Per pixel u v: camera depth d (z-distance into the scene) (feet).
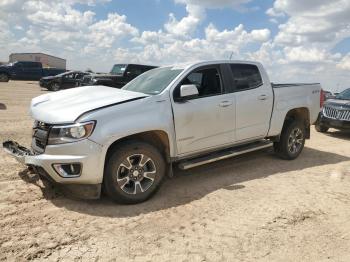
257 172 20.86
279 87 22.27
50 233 12.81
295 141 23.82
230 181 19.10
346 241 13.14
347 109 35.09
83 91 17.83
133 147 15.37
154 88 17.62
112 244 12.26
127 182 15.46
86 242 12.32
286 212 15.25
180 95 16.89
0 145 24.00
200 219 14.38
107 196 16.46
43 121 15.14
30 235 12.59
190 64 18.44
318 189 18.29
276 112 21.88
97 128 14.53
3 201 15.28
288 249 12.41
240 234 13.26
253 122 20.61
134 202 15.66
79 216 14.28
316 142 32.01
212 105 18.33
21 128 30.94
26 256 11.31
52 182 15.19
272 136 22.30
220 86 19.15
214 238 12.91
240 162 22.86
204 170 20.98
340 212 15.55
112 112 15.02
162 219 14.29
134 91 18.29
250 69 20.90
